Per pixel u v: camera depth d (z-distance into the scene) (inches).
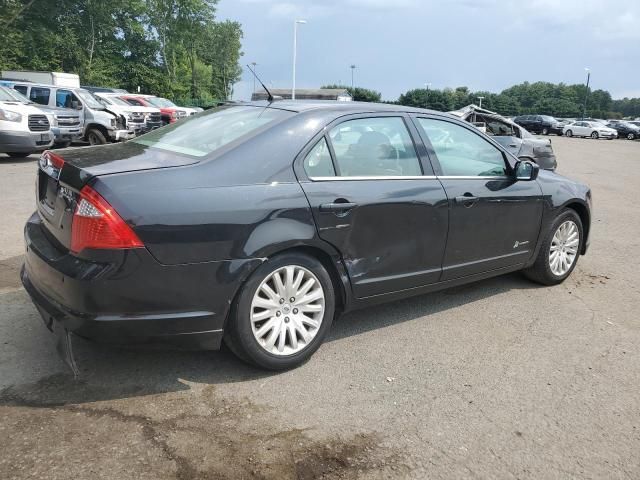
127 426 110.4
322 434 111.5
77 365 133.5
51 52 1846.7
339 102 155.9
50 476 94.9
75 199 114.7
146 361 137.3
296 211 130.1
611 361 150.5
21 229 256.2
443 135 170.1
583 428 118.3
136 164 123.1
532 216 191.2
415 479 99.8
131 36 2324.1
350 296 145.7
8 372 128.3
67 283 112.7
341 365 141.5
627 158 936.3
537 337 164.2
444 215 160.9
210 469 99.0
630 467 106.3
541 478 102.0
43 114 509.0
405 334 162.4
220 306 121.9
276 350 133.1
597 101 5236.2
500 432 115.4
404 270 155.5
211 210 118.7
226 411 117.8
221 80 3661.4
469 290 203.5
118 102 850.8
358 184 143.3
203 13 2500.0
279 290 131.4
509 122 510.0
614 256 262.2
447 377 137.8
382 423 116.6
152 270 113.7
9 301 168.2
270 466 100.8
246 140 132.0
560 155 922.7
